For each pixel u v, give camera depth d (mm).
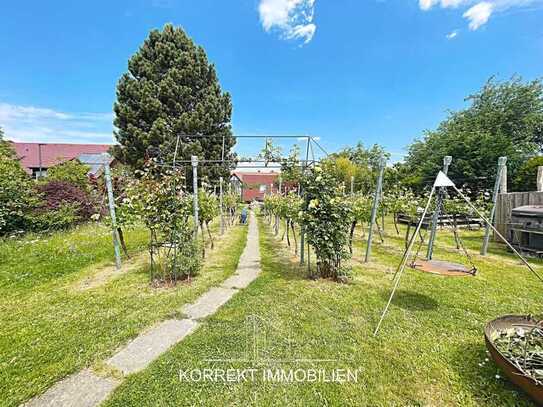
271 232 11711
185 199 5102
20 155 25266
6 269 5270
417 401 2006
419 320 3277
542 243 6535
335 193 4734
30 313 3482
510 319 2609
